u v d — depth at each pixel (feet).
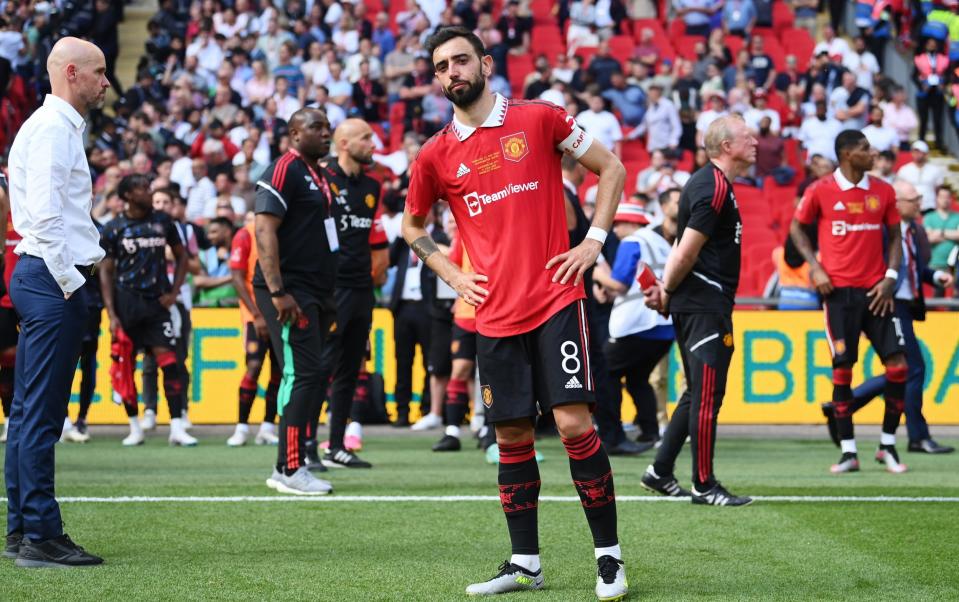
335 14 128.26
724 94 116.06
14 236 56.24
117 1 131.64
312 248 41.55
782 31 134.72
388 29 125.18
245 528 33.73
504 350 25.80
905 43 124.06
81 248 28.58
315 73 118.42
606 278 55.83
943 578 27.30
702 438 38.37
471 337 57.72
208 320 73.87
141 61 125.70
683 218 38.86
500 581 25.75
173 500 39.09
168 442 63.26
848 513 36.73
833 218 48.32
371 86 117.08
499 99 25.94
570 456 25.67
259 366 61.67
